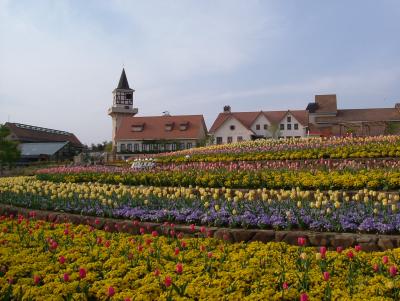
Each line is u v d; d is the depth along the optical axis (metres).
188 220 11.34
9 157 49.47
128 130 80.94
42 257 8.55
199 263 7.66
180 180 19.36
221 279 6.65
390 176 14.46
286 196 12.52
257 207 11.59
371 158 24.03
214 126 80.06
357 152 24.91
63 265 8.01
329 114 81.69
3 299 6.73
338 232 9.46
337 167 19.75
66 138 106.62
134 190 15.41
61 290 6.73
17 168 52.09
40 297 6.51
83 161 59.78
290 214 10.33
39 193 17.55
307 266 7.00
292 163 22.47
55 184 20.36
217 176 18.34
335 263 7.11
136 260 7.96
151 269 7.60
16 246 9.64
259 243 8.89
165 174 20.88
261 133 77.25
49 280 7.32
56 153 78.81
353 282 6.30
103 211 13.23
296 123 75.50
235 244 8.96
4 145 49.59
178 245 8.97
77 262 8.09
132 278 7.13
